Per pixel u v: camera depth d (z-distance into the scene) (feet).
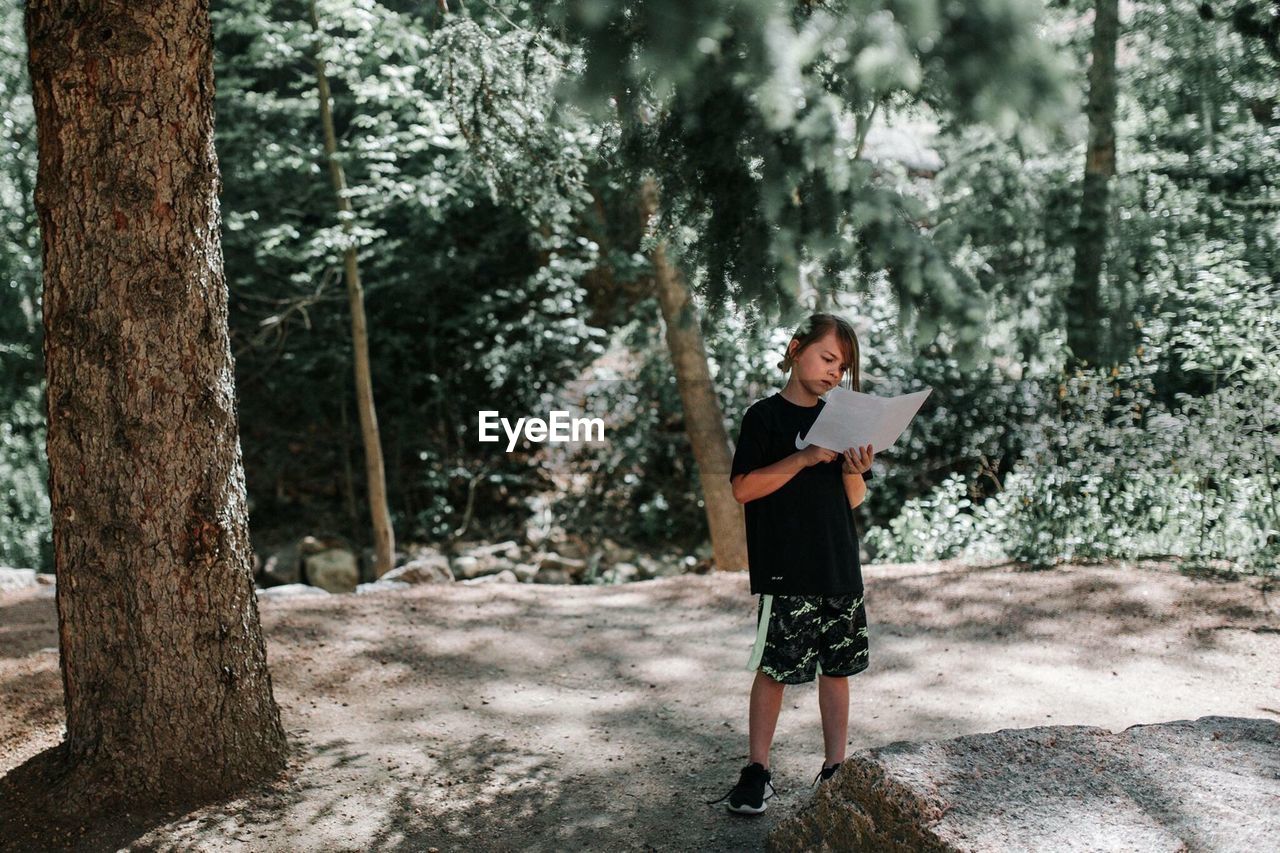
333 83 40.06
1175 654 16.94
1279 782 9.11
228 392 12.17
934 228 20.76
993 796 8.96
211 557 12.03
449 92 20.83
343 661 17.38
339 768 13.16
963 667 16.90
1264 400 22.50
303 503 44.34
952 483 28.50
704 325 22.22
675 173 13.76
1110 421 28.25
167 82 11.19
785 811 11.91
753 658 11.48
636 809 12.13
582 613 20.94
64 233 11.25
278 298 43.09
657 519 41.11
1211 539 22.52
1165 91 31.42
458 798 12.43
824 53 10.75
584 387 42.83
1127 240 29.96
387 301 43.86
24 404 37.09
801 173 13.12
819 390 11.39
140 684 11.82
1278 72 29.37
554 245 39.83
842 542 11.32
